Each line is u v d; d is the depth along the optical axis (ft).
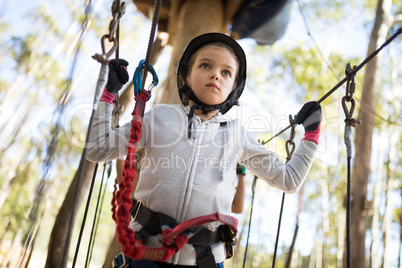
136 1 19.76
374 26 33.30
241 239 51.88
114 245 11.93
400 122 41.16
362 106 31.55
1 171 50.80
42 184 6.97
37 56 53.06
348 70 5.37
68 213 14.89
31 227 7.29
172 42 19.74
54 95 51.62
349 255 4.57
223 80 5.50
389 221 38.99
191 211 4.75
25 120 50.37
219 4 16.92
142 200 4.94
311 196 57.72
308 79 44.01
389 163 41.57
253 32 18.67
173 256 4.58
